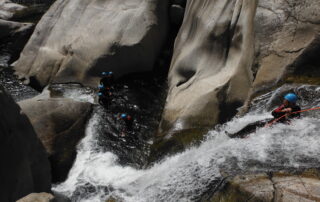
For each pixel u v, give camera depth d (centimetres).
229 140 608
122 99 967
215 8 908
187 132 741
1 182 446
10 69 1210
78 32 1137
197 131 732
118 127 850
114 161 741
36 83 1105
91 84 1052
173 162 658
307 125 562
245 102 731
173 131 766
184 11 1152
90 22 1140
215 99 759
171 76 989
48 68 1109
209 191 484
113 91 1002
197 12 989
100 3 1170
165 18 1148
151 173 658
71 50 1100
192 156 629
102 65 1055
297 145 518
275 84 704
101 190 652
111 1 1159
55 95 1007
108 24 1103
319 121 572
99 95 934
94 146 787
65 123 810
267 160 498
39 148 576
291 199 405
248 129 593
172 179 565
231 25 836
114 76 1064
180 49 1013
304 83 668
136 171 702
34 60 1167
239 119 700
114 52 1048
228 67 809
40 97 996
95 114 895
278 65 714
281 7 733
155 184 587
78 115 852
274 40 731
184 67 937
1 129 466
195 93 810
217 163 530
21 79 1138
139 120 881
